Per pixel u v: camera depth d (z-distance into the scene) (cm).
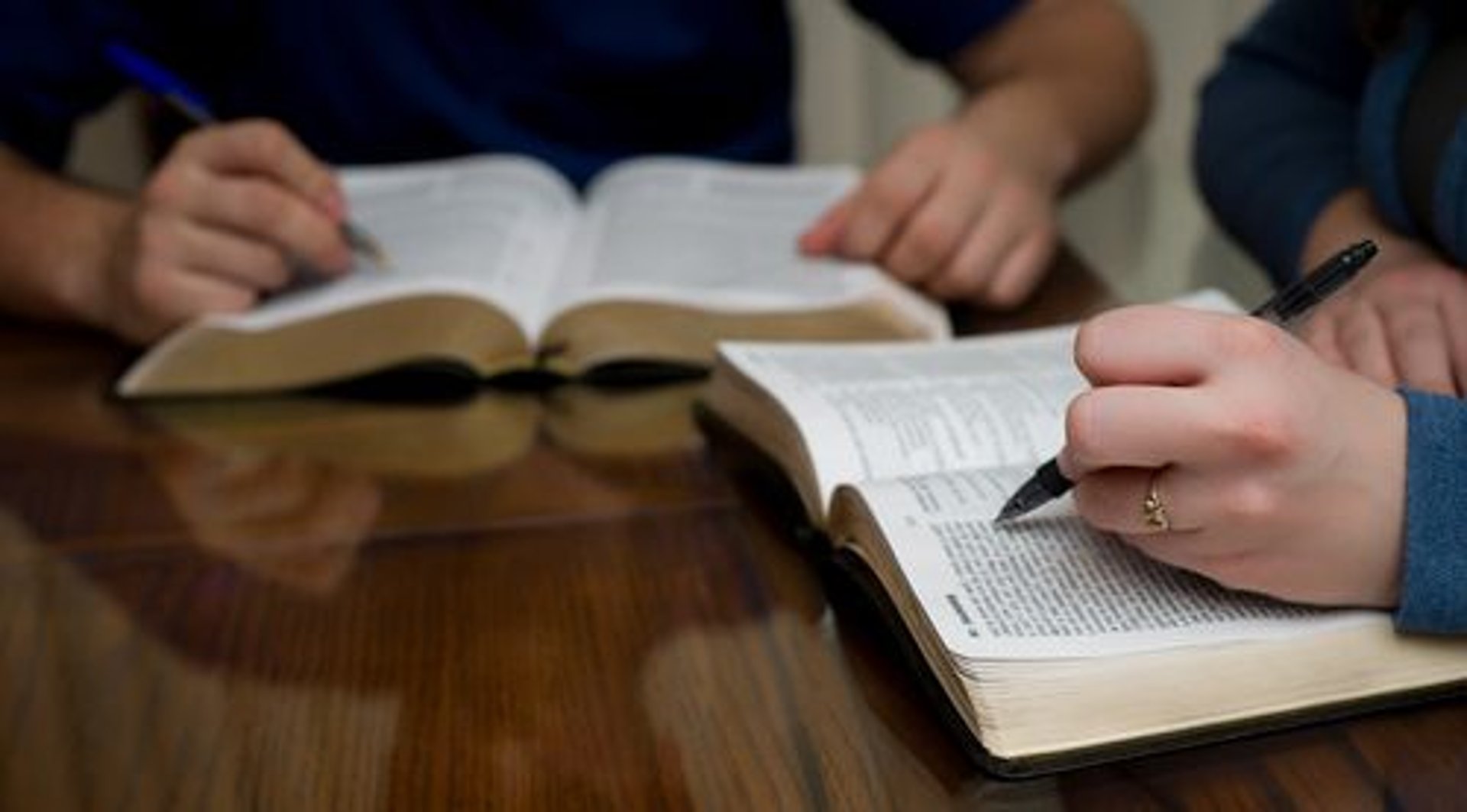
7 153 125
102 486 98
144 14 136
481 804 75
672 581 88
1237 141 114
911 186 112
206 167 110
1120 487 77
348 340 107
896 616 80
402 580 89
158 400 108
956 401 91
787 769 76
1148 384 76
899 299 109
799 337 106
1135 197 159
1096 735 75
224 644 84
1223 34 154
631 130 145
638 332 106
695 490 95
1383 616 78
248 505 96
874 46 167
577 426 102
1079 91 130
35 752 79
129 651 84
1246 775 75
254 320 108
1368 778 74
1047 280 119
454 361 105
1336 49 113
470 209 120
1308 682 77
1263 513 75
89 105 135
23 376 111
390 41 139
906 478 84
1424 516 76
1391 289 92
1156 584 79
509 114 142
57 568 90
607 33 140
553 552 90
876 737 77
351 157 142
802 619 84
